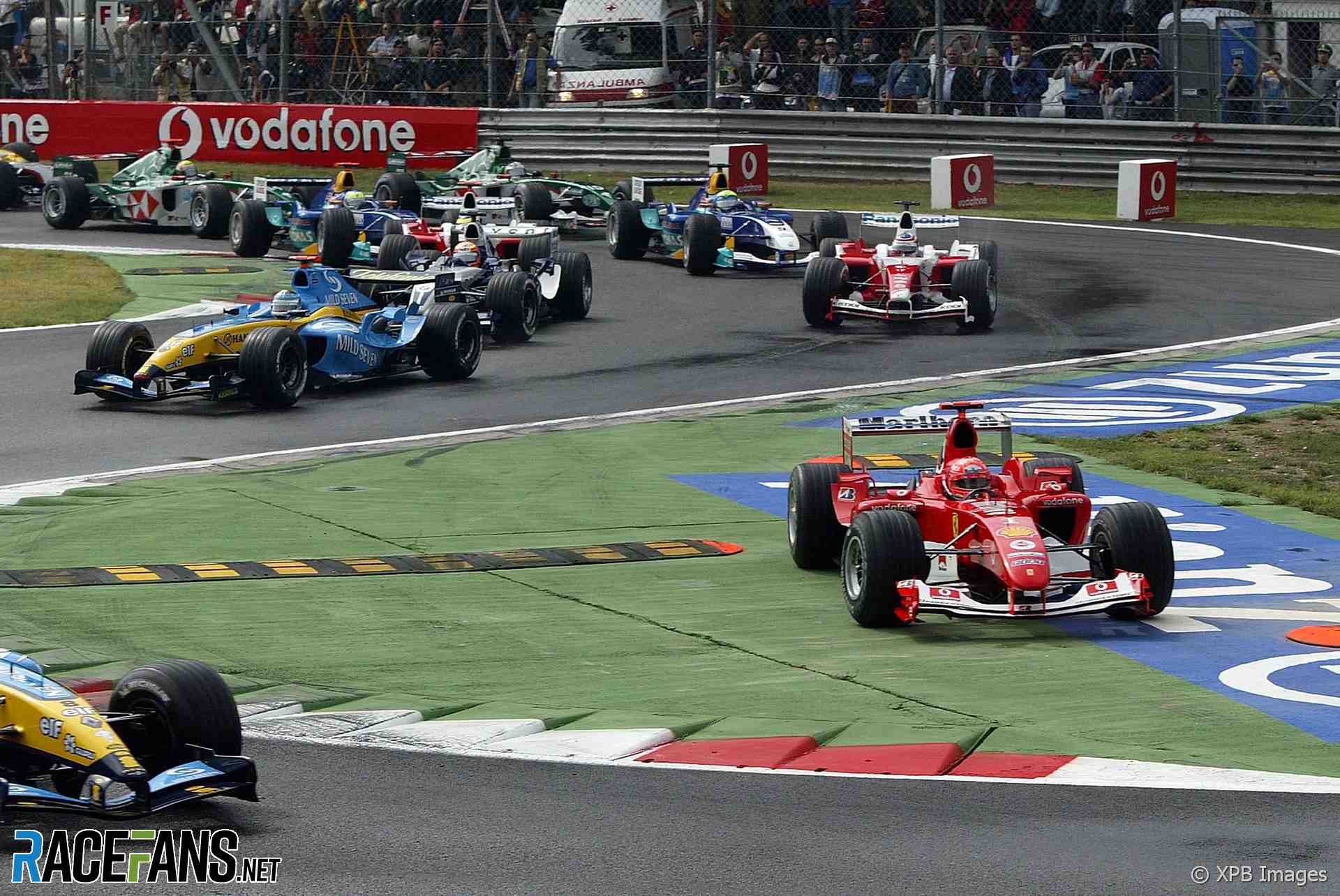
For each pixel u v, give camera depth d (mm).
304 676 37250
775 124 150250
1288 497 57000
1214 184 143625
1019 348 86750
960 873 24859
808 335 90125
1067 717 34062
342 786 29312
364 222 111312
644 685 36688
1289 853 25703
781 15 155625
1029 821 27344
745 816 27609
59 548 49000
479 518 54125
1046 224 131125
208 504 54875
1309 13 145000
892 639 40750
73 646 39062
